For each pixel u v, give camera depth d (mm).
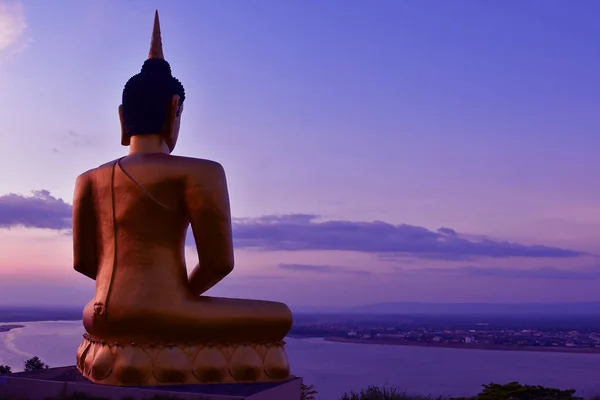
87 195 9672
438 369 58781
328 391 39219
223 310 8984
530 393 15992
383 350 88812
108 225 9258
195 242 9164
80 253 9766
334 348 93375
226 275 9289
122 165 9258
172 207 9094
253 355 9094
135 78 9938
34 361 17438
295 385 9430
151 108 9789
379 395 16250
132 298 8719
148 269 8922
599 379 49281
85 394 8273
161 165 9117
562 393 15945
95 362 8711
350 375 51188
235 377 8891
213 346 8898
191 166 9141
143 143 9836
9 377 9109
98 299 8945
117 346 8688
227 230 9164
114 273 8992
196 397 7859
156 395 7934
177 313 8758
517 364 65688
